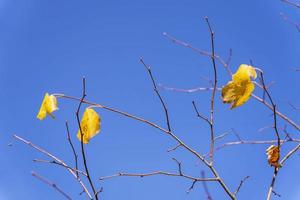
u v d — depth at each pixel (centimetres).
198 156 138
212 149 139
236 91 124
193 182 135
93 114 129
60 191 126
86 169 126
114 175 131
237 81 124
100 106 132
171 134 140
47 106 126
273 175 137
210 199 134
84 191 127
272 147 138
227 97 124
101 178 130
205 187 135
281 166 137
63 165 129
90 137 128
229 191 135
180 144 139
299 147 139
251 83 124
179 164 135
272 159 137
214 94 143
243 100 124
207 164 137
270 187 135
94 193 126
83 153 126
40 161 128
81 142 126
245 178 136
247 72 124
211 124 141
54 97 127
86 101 131
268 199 134
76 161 128
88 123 128
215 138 140
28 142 132
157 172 135
